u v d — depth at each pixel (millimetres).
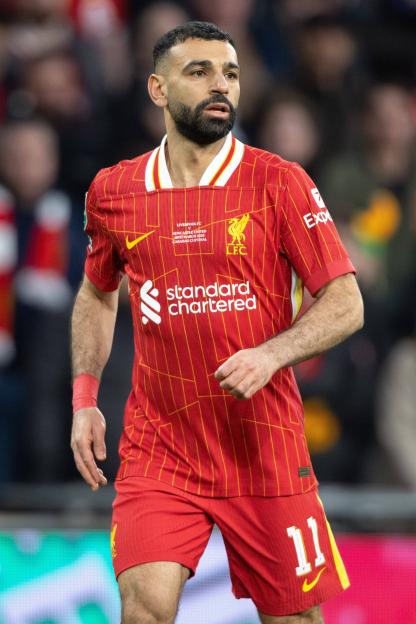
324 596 14992
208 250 14117
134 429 14844
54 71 28859
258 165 14281
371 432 25625
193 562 14547
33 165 26766
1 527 20547
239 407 14375
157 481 14562
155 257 14305
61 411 25703
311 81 30250
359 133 29625
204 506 14562
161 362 14469
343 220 27875
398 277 27500
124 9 32281
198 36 14227
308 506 14789
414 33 33125
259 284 14188
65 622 20234
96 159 28391
